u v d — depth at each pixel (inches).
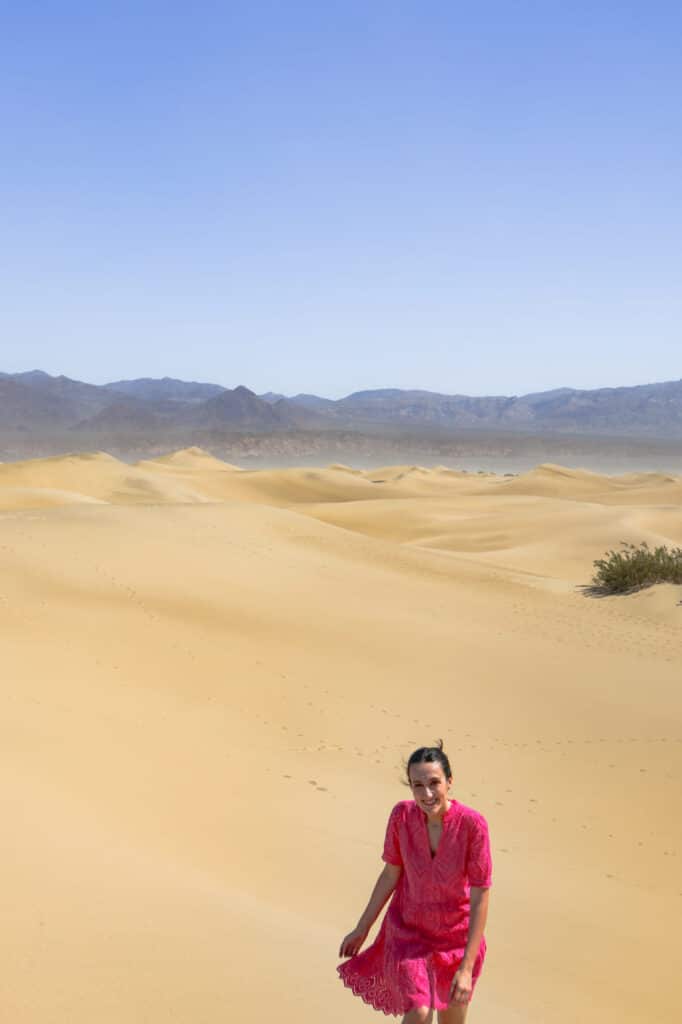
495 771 551.5
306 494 4712.1
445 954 163.3
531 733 639.8
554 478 4889.3
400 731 614.5
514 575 1369.3
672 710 721.6
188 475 4918.8
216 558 1118.4
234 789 432.1
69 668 617.6
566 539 1977.1
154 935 214.7
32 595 826.2
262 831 371.2
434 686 733.9
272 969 207.6
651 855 439.8
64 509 1355.8
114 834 308.2
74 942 202.8
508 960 268.2
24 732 439.8
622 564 1309.1
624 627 1071.6
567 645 939.3
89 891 237.1
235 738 539.5
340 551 1341.0
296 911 274.8
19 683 546.9
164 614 835.4
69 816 313.7
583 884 379.2
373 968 172.6
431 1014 156.6
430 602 1074.7
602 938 307.4
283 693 663.8
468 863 163.5
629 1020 231.8
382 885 172.4
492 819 464.4
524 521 2299.5
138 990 185.3
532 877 374.3
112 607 828.6
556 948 288.0
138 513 1363.2
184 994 186.9
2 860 246.2
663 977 275.7
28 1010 171.2
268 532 1373.0
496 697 721.6
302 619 894.4
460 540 2169.0
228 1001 186.9
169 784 413.1
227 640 784.9
